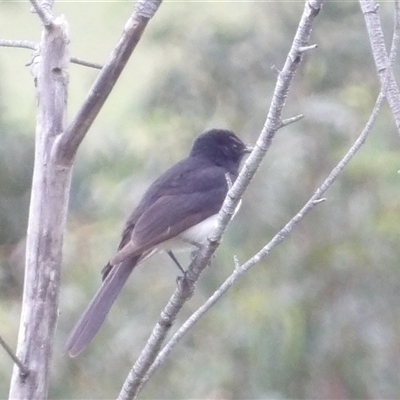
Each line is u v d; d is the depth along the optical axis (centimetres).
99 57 1638
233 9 1542
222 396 1416
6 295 1508
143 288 1443
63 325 1400
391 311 1382
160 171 1455
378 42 637
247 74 1494
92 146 1494
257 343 1345
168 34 1520
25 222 1497
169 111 1499
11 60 1617
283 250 1385
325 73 1490
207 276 1391
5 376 1367
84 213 1485
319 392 1380
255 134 1453
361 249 1361
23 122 1520
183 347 1431
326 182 639
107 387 1423
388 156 1304
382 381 1392
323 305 1384
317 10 558
